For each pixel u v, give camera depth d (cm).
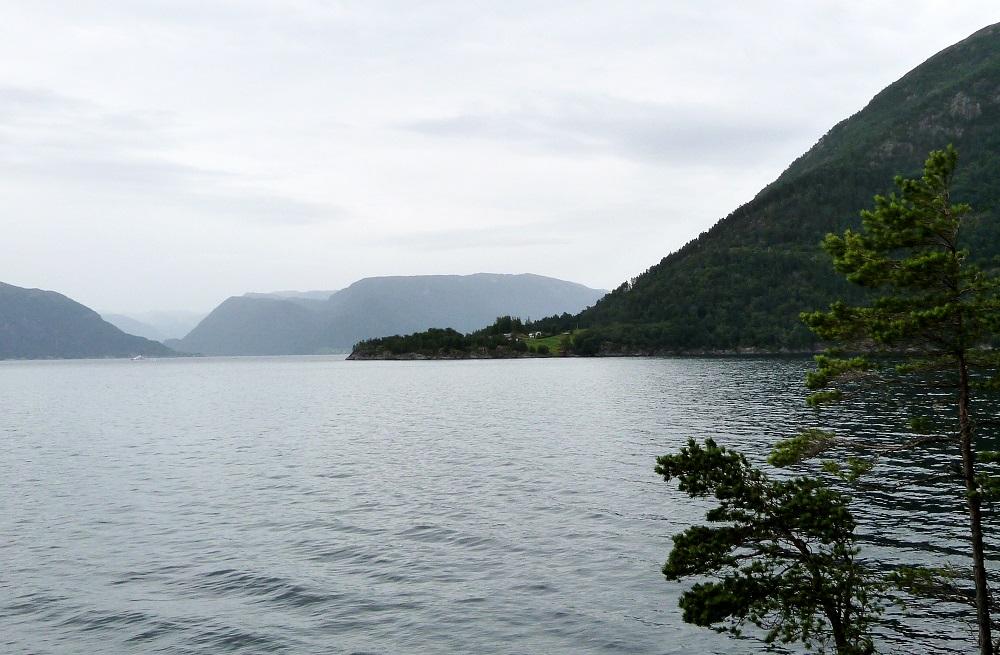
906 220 1597
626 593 2594
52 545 3381
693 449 1759
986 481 1575
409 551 3148
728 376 15450
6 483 4950
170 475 5206
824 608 1672
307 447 6562
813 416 7075
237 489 4625
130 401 13562
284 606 2561
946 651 2016
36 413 10950
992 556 2669
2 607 2600
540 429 7419
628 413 8569
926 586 1684
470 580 2769
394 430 7794
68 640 2317
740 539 1675
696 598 1645
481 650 2177
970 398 1617
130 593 2723
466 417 8981
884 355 1698
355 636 2294
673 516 3581
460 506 3931
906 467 4125
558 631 2297
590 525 3459
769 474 4197
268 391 16212
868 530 3041
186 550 3266
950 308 1524
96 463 5831
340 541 3334
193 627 2397
